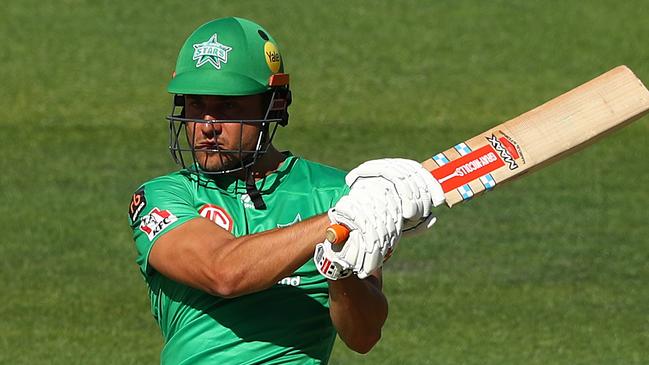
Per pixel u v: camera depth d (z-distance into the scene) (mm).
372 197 13477
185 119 15289
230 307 15180
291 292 15266
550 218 44562
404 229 14008
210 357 15203
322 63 66062
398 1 74750
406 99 61438
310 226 13961
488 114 59844
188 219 14820
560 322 34281
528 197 47031
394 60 66750
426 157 53188
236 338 15180
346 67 65625
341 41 69125
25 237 41875
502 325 33938
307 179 15820
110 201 46125
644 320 34562
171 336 15570
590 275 38562
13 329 33344
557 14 73125
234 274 14055
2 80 63344
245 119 15352
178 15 72562
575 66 66688
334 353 31422
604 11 73750
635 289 37281
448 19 72250
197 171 15578
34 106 59906
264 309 15227
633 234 42875
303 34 69938
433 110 60156
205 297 15219
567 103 14547
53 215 44312
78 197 46562
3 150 53094
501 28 71125
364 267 13453
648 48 69062
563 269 39094
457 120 58875
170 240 14656
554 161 14602
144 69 65375
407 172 13773
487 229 43156
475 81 64250
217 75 15141
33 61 66125
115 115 58812
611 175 50125
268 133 15648
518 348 32125
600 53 68375
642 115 14609
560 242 41906
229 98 15250
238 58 15242
